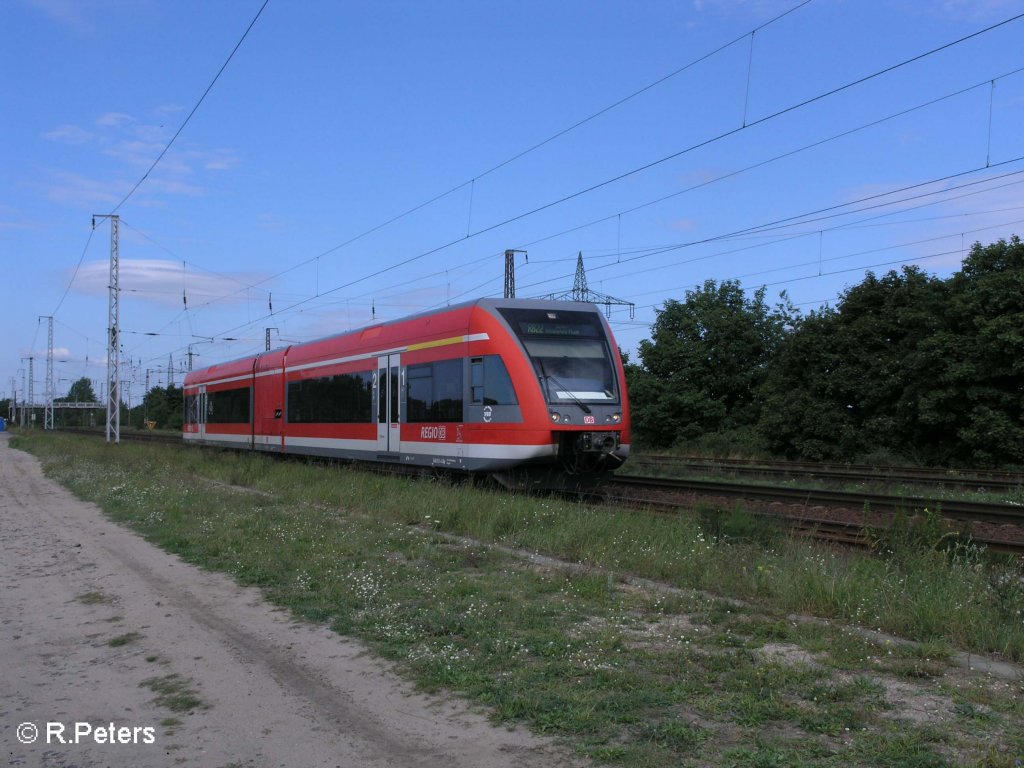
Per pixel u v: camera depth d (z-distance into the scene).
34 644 6.91
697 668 5.88
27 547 11.73
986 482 18.94
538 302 16.38
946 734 4.69
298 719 5.18
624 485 19.47
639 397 38.88
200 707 5.42
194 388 35.94
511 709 5.16
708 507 11.85
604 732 4.82
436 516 12.87
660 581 8.74
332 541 11.12
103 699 5.61
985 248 26.20
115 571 9.87
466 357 16.28
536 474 15.82
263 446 27.22
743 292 40.47
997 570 8.09
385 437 19.19
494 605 7.75
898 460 26.61
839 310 31.03
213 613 7.82
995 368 23.91
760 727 4.84
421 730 4.96
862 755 4.43
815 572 7.96
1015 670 5.78
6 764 4.62
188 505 15.38
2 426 114.56
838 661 5.96
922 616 6.75
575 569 9.15
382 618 7.37
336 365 21.98
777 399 31.39
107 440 44.44
